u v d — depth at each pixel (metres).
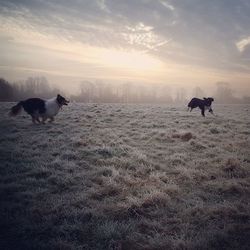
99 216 5.55
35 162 8.93
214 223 5.36
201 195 6.70
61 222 5.38
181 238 4.73
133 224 5.27
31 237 4.84
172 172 8.41
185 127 16.55
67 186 7.11
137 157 9.57
